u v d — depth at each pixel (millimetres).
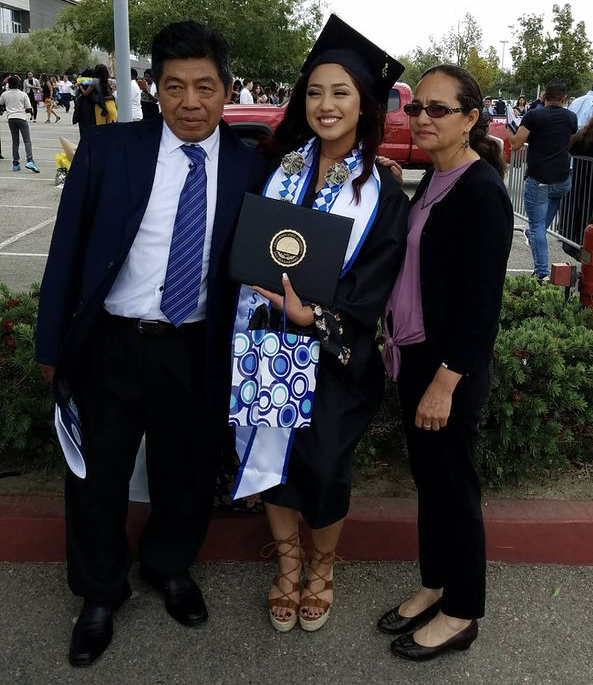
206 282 2377
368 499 3170
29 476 3277
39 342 2318
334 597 2855
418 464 2480
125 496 2574
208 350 2383
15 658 2525
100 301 2293
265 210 2211
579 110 8719
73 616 2727
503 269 2137
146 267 2330
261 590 2898
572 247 7246
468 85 2162
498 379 3135
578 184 7102
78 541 2535
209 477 2697
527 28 33469
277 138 2545
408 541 3061
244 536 3037
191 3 24125
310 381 2314
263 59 26078
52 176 12789
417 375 2385
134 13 23703
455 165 2260
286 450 2371
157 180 2307
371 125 2371
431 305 2264
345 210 2334
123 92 4633
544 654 2594
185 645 2605
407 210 2396
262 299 2348
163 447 2604
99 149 2287
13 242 7938
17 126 13008
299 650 2594
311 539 3043
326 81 2289
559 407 3328
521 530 3049
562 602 2857
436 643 2521
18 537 2988
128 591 2732
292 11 26031
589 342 3418
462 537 2422
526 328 3607
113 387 2443
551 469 3438
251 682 2453
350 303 2299
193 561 2801
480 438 3201
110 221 2266
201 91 2232
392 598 2861
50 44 50812
